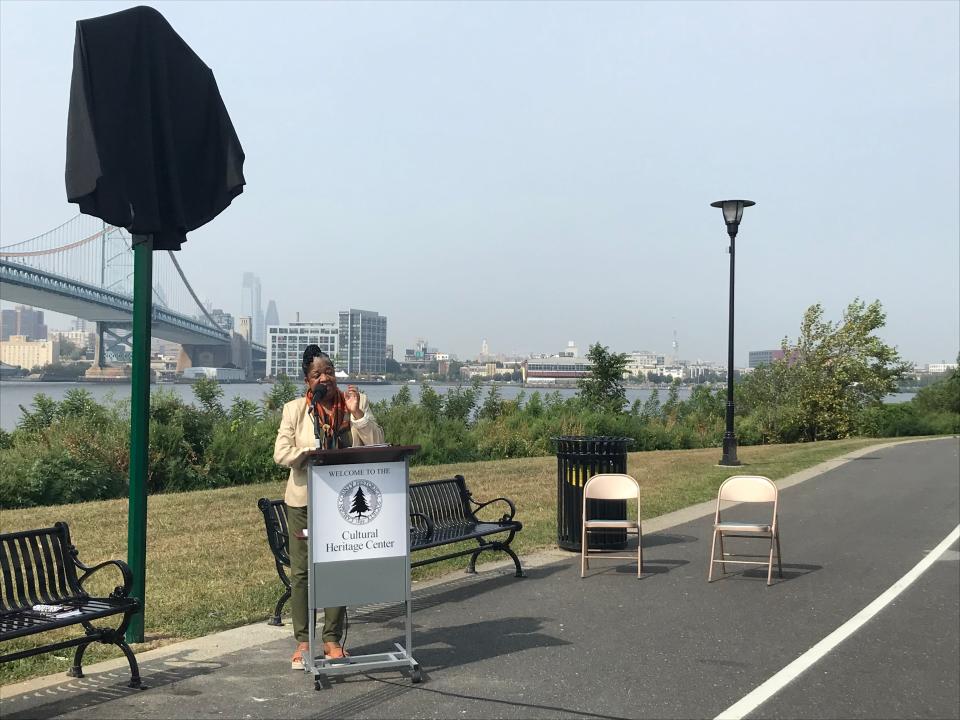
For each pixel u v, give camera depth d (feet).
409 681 17.89
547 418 88.33
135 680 17.21
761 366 128.06
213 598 24.00
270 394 72.69
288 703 16.52
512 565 29.89
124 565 17.67
